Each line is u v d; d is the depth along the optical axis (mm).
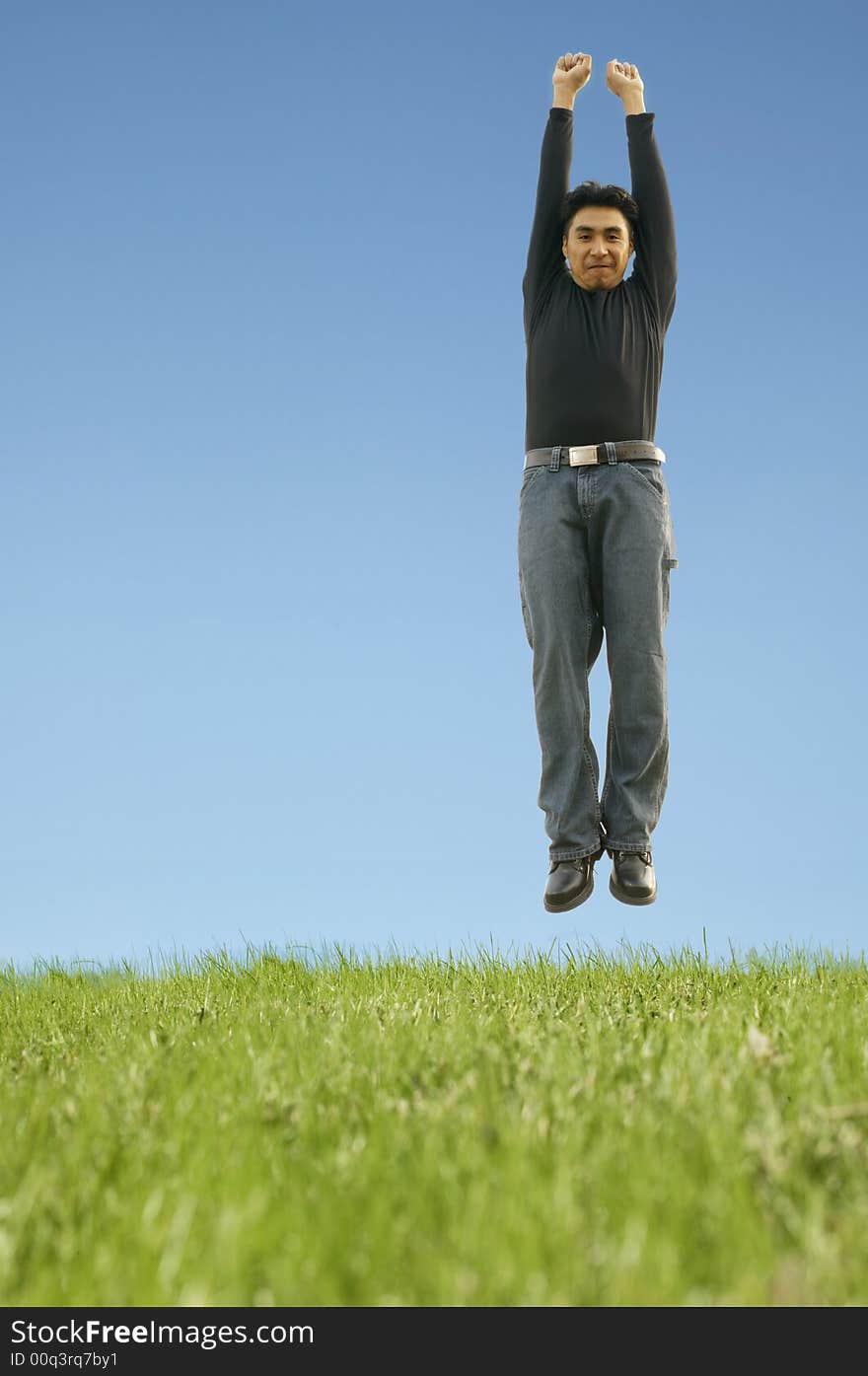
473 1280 1042
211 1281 1068
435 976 3912
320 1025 2660
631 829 3369
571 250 3471
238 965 4332
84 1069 2180
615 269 3445
